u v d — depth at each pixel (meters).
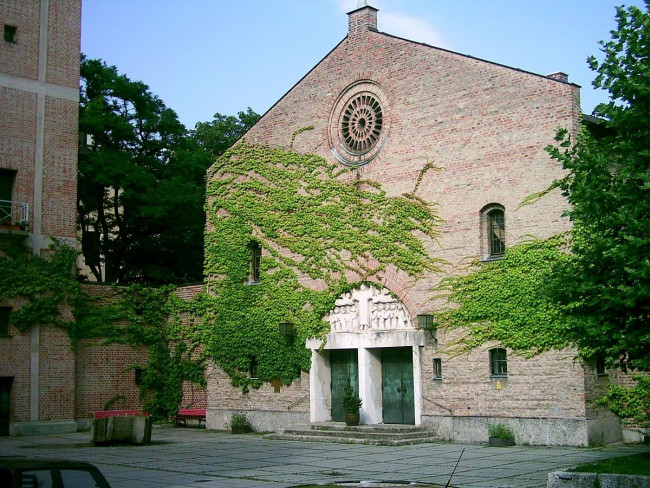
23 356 32.38
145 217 43.88
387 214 30.08
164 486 18.28
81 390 34.22
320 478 19.47
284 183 33.41
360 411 29.72
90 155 41.50
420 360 28.56
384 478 19.34
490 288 27.05
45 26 34.53
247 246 34.44
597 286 17.36
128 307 35.88
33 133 33.66
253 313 33.69
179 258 46.56
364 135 31.36
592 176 18.36
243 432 32.78
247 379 33.66
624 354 18.44
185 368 36.00
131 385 35.75
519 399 26.16
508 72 27.45
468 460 22.36
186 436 31.39
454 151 28.55
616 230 18.00
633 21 18.08
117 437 27.69
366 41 31.70
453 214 28.30
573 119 25.86
